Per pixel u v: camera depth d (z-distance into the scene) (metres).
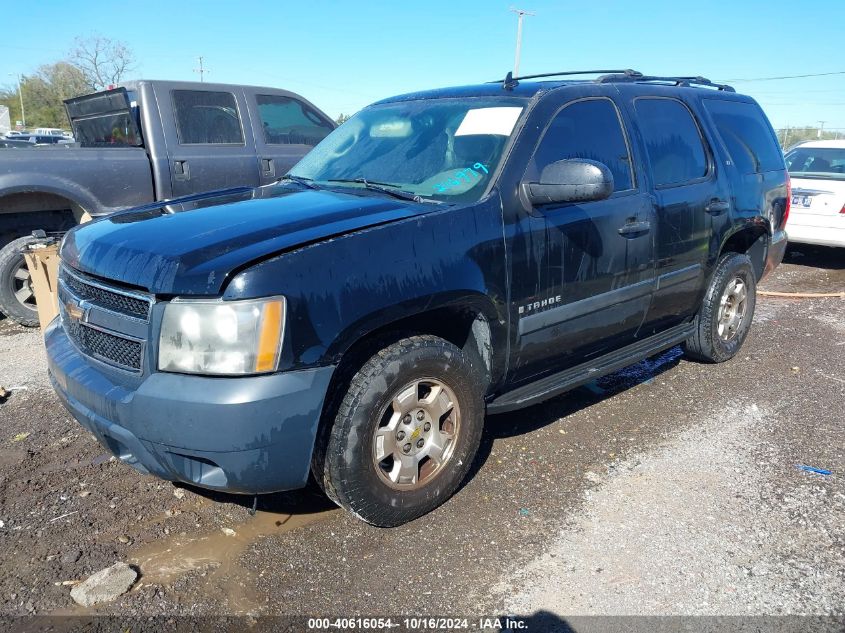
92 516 3.14
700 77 5.04
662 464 3.66
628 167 3.92
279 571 2.76
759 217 5.00
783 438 3.96
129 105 6.15
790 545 2.95
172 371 2.53
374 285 2.71
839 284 8.30
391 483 2.93
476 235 3.07
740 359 5.34
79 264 2.95
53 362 3.04
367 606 2.56
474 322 3.24
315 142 7.51
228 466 2.51
